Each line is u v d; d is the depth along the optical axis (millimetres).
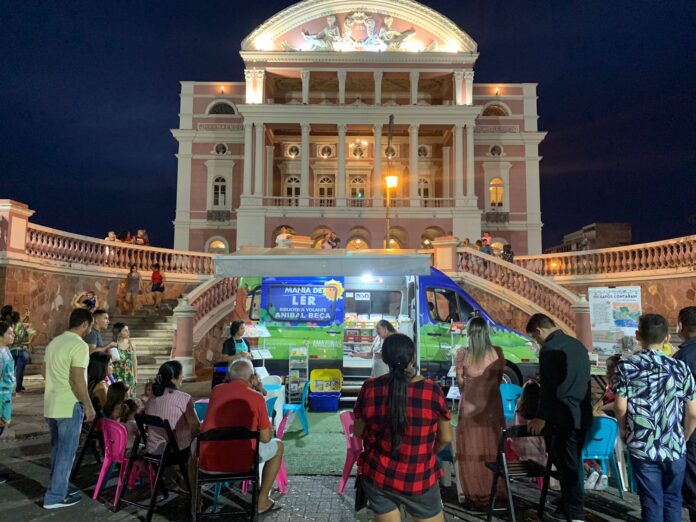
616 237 30234
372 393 3064
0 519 4559
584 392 4328
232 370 4672
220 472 4367
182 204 37344
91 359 6090
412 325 9406
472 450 4777
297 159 39125
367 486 3004
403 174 38938
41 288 12992
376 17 36469
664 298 14102
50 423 4930
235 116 37906
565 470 4324
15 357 9766
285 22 36094
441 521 2971
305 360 9219
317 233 34969
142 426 4996
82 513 4715
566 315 14461
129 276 15367
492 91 38562
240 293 9812
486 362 4879
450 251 16109
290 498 5020
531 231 37281
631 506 4883
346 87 39312
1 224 12039
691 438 3814
